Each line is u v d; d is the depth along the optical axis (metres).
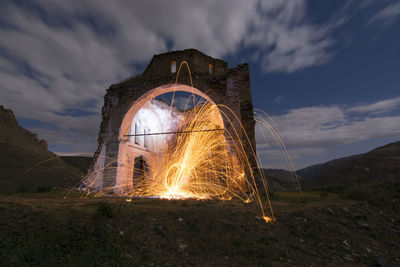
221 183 16.62
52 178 41.78
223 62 19.56
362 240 5.73
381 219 7.11
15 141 69.88
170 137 23.22
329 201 8.96
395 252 5.22
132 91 17.00
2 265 3.42
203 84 15.63
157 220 5.67
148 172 20.33
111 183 15.05
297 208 7.60
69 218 5.14
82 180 15.73
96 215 5.32
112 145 15.94
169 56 17.94
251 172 12.84
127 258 3.91
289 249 4.96
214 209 6.98
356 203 8.28
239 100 14.53
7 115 101.00
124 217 5.56
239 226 5.76
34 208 5.93
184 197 11.88
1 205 5.93
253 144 13.42
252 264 4.16
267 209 7.47
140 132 19.42
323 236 5.73
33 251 3.85
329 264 4.39
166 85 16.36
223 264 4.12
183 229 5.36
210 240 4.97
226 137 14.16
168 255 4.31
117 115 16.64
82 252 3.93
